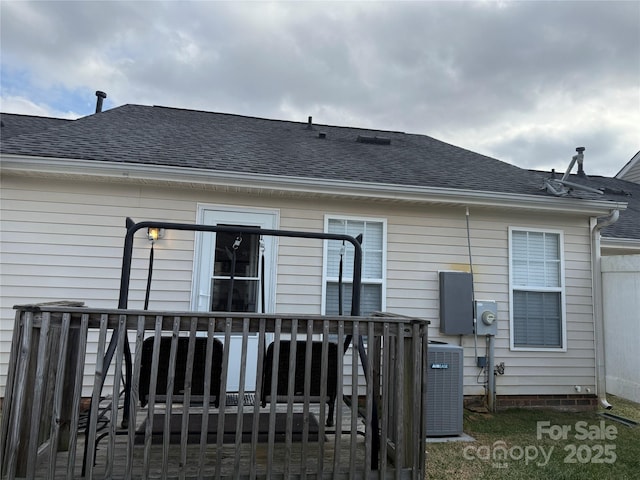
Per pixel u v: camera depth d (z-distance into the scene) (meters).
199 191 4.61
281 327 2.38
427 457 3.39
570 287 5.23
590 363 5.15
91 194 4.43
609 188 9.70
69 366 2.73
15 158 4.00
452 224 5.09
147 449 2.15
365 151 6.55
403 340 2.48
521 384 4.98
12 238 4.24
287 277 4.71
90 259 4.37
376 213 4.95
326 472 2.35
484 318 4.86
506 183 5.47
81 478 2.15
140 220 4.46
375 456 2.51
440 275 4.96
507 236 5.19
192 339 2.23
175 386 2.58
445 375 3.95
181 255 4.53
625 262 4.95
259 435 2.89
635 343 4.78
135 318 2.22
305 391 2.33
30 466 2.04
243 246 4.68
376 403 2.59
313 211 4.82
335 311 4.80
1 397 4.09
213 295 4.55
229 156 5.03
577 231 5.34
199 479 2.16
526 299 5.16
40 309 2.15
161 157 4.57
